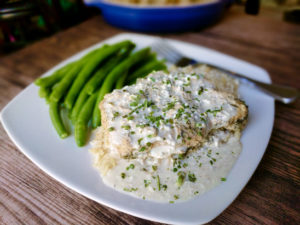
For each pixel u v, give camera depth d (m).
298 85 0.30
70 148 0.21
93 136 0.22
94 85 0.26
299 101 0.27
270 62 0.34
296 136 0.23
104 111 0.21
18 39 0.43
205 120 0.21
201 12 0.37
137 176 0.19
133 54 0.31
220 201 0.17
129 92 0.23
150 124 0.20
